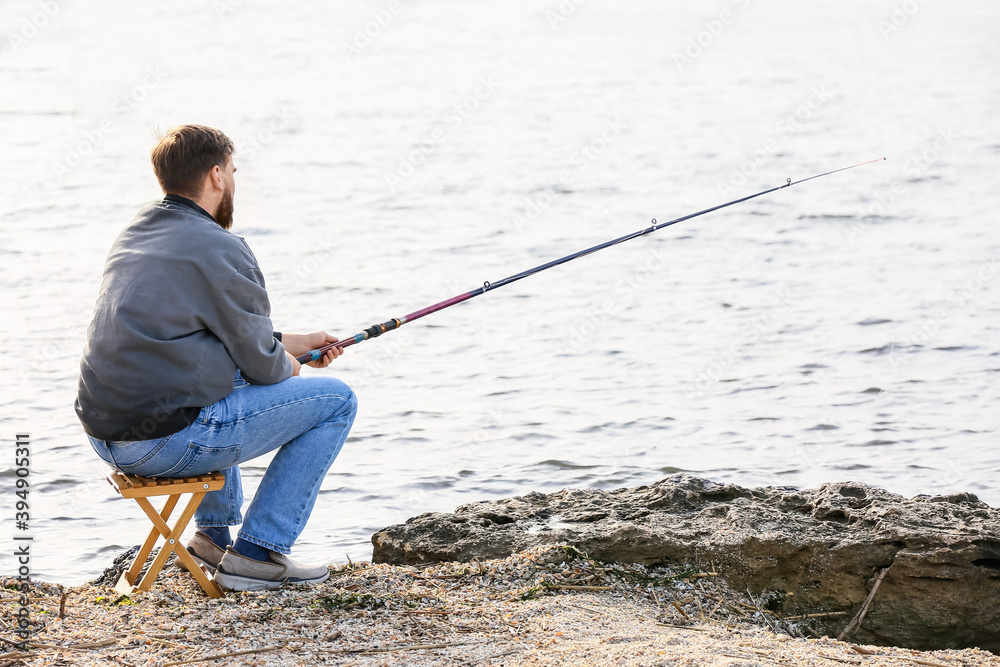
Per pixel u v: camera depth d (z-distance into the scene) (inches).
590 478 427.5
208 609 185.2
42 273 811.4
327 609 188.9
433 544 234.5
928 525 219.0
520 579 213.0
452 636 180.5
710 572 219.8
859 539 216.4
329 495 403.9
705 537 224.2
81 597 193.6
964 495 241.6
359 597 193.0
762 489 252.8
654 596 213.3
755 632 197.2
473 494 410.9
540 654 172.1
